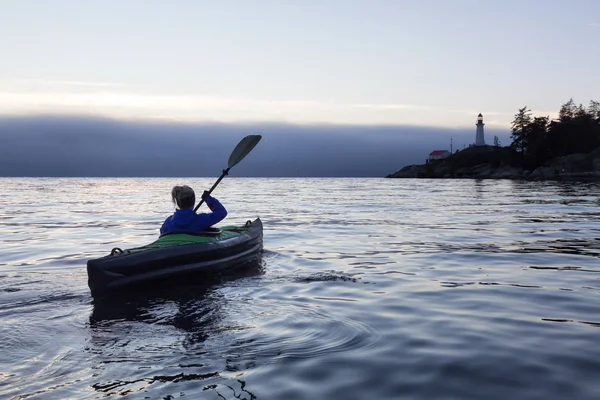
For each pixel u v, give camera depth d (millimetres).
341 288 4793
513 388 2461
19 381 2559
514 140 92188
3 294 4664
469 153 108188
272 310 3961
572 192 30859
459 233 9734
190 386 2480
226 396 2363
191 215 5770
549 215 14102
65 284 5145
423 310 3947
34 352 3021
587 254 6914
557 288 4762
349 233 9844
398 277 5352
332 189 43031
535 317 3750
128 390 2434
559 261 6352
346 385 2498
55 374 2654
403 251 7328
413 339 3221
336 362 2812
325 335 3303
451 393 2410
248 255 6527
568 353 2951
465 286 4863
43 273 5801
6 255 7270
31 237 9523
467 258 6641
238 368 2723
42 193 34312
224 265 5766
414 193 32812
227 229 6961
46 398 2344
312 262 6391
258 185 59688
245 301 4289
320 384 2508
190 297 4480
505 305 4105
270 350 3012
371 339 3221
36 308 4148
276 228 10852
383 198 25781
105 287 4539
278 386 2480
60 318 3820
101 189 44312
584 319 3691
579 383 2516
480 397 2359
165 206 19703
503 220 12617
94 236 9672
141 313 3941
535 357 2887
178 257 5109
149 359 2875
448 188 44219
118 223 12453
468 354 2943
